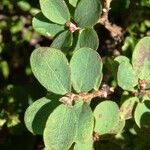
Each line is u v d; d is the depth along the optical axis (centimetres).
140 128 11
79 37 11
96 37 11
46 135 10
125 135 13
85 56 10
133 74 11
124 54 15
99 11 10
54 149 10
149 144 13
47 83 10
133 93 11
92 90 11
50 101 10
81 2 11
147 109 11
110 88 11
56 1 11
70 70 10
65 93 10
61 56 10
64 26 11
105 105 10
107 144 13
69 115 10
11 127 15
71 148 11
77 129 10
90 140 11
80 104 10
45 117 10
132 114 11
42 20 12
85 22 11
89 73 10
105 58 15
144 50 11
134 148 13
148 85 11
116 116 10
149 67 11
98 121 10
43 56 10
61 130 10
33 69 10
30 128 10
